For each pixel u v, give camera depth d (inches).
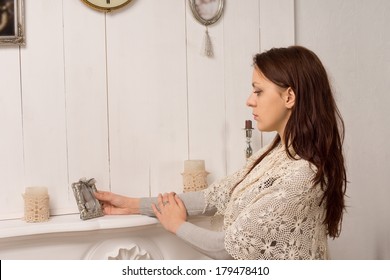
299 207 40.8
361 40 78.2
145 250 58.4
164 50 63.3
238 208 44.8
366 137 79.6
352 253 79.6
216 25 66.0
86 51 59.5
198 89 65.3
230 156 67.2
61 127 58.7
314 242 42.4
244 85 67.7
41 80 57.6
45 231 51.7
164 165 63.7
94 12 59.7
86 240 55.5
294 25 70.8
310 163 41.6
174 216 51.4
